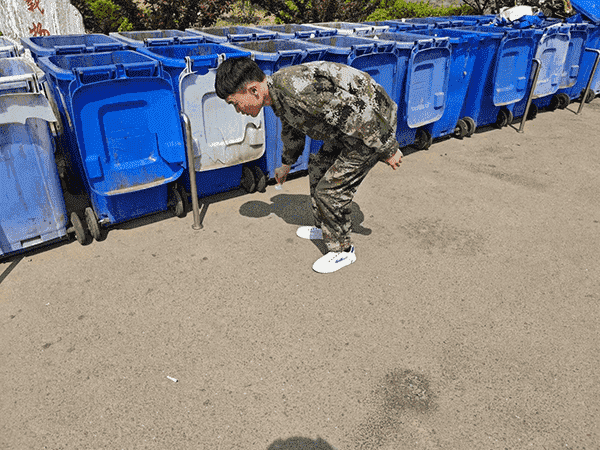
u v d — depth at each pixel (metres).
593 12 6.52
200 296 2.87
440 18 7.16
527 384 2.29
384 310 2.79
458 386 2.27
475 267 3.22
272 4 8.61
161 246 3.39
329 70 2.34
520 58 5.42
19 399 2.16
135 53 3.74
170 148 3.40
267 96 2.45
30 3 6.04
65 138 3.83
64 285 2.94
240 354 2.44
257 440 1.99
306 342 2.53
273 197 4.20
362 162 2.68
